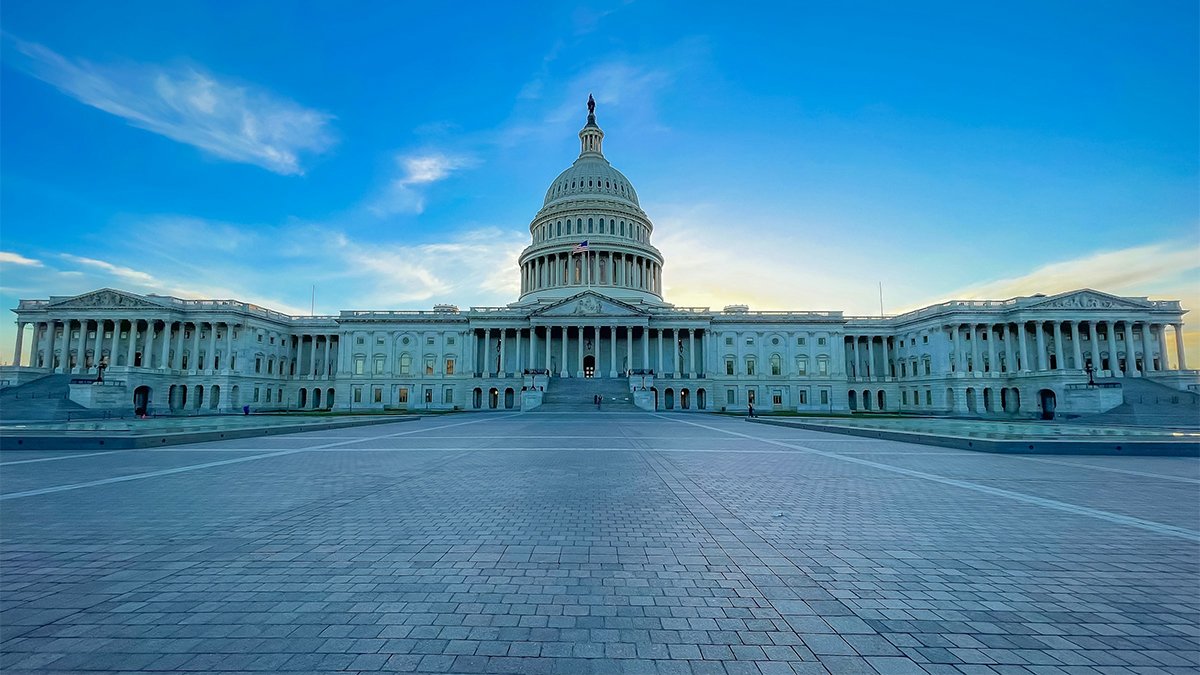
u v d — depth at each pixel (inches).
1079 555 337.4
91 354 3737.7
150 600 258.7
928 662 203.2
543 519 424.2
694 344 4099.4
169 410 3435.0
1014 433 1253.1
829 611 250.4
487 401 3900.1
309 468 703.7
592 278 4532.5
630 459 811.4
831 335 4072.3
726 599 264.1
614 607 253.8
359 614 244.4
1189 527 406.6
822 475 653.9
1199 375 3038.9
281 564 313.0
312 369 4197.8
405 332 4082.2
